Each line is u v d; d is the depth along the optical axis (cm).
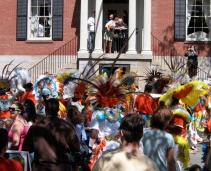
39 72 2362
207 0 2386
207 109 1359
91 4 2334
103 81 804
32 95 1171
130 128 478
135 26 2166
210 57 2334
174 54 2311
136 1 2316
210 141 865
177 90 845
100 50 2173
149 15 2203
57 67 2348
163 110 628
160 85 1321
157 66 2123
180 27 2352
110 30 2159
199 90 848
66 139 628
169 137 614
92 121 780
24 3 2409
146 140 615
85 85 1050
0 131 506
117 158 451
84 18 2211
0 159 502
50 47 2397
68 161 632
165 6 2359
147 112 1160
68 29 2388
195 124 1314
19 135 741
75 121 815
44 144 621
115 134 777
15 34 2419
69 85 1106
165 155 609
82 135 870
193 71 2120
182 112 802
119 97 810
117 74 957
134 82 1049
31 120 806
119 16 2477
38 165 621
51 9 2422
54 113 648
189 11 2394
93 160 768
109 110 781
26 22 2408
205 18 2386
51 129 627
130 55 2136
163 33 2361
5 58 2411
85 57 2152
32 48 2403
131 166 446
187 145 806
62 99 1127
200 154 1278
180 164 800
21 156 596
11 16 2423
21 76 1544
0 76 1214
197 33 2386
